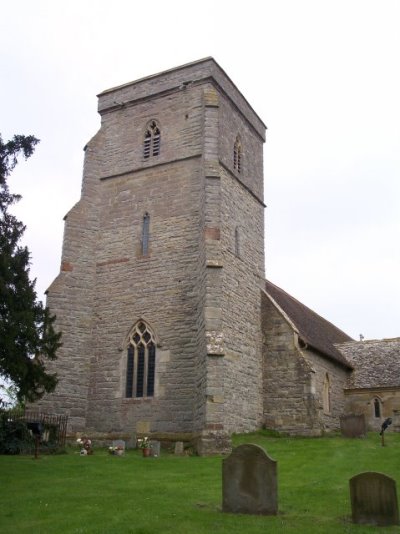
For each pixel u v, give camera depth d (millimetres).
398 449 19375
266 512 11859
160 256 26234
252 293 27625
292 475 15984
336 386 31203
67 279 26516
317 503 12820
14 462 17469
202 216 25234
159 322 25156
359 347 35375
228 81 29578
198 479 15492
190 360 23969
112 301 26547
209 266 22719
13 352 17328
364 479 11445
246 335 26016
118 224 27891
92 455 20125
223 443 20219
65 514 11586
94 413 24984
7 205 19328
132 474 16156
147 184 27938
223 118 28281
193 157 27219
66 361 25219
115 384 25062
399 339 35156
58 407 24359
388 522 11062
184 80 28656
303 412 25266
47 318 19516
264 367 26766
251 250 28703
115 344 25766
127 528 10523
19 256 18656
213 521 11141
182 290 25203
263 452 12211
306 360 26016
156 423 23641
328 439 23281
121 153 29281
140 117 29469
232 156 28562
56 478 15344
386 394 31266
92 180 28938
